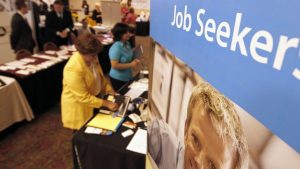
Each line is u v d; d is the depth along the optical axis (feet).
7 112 9.00
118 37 8.92
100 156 5.12
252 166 1.33
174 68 2.38
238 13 1.35
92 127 5.55
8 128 9.52
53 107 11.89
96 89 6.97
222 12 1.50
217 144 1.70
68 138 9.53
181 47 2.16
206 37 1.71
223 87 1.55
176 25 2.24
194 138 2.04
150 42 3.31
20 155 8.50
